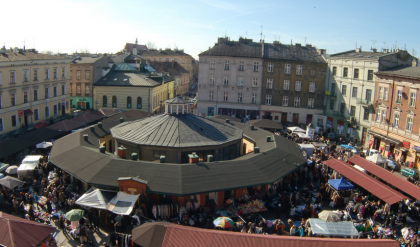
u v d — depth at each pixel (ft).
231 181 90.94
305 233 80.38
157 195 88.99
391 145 170.91
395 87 168.35
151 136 110.93
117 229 78.69
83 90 248.93
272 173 98.84
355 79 205.77
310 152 147.84
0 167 113.50
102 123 144.56
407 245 79.05
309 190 110.52
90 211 87.61
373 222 89.25
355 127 205.26
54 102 213.87
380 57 185.88
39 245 68.74
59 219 85.81
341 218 88.63
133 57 306.35
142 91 237.45
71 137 124.16
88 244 77.56
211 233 66.64
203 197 90.63
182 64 462.60
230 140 115.24
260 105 246.06
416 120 153.89
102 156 99.19
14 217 71.92
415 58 191.01
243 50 246.68
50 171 116.16
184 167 92.12
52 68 209.77
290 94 242.37
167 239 66.13
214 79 246.88
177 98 122.52
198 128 116.67
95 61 248.93
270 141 126.93
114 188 86.84
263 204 93.04
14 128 179.63
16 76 178.70
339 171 114.42
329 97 230.07
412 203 101.96
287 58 239.71
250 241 64.95
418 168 151.43
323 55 257.14
